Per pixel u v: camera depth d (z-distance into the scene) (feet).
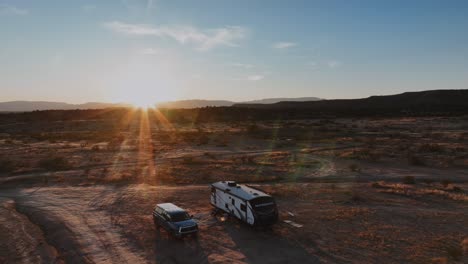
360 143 242.37
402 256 58.34
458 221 77.10
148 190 109.09
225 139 272.51
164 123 447.01
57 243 65.21
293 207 89.56
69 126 391.04
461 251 59.21
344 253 59.88
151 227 73.77
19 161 160.04
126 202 94.58
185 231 64.49
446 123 368.48
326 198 99.55
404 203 93.61
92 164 158.51
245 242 65.21
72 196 100.94
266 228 72.43
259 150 216.54
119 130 357.82
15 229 72.84
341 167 154.92
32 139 270.05
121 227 73.72
